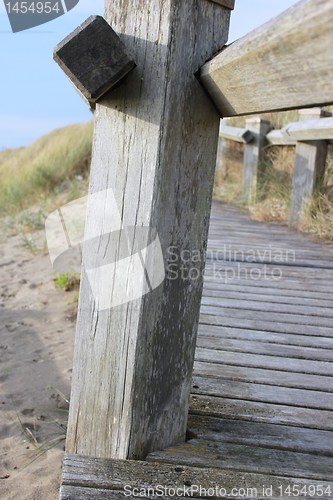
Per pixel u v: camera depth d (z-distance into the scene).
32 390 3.08
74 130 13.12
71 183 9.84
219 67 1.24
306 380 2.21
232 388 2.11
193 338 1.65
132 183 1.49
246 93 1.21
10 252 6.89
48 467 2.27
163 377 1.61
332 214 5.73
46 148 12.61
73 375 1.67
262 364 2.36
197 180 1.52
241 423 1.85
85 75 1.33
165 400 1.63
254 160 7.65
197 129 1.48
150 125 1.42
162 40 1.37
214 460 1.62
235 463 1.61
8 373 3.33
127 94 1.46
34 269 5.94
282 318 3.04
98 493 1.45
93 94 1.36
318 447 1.71
